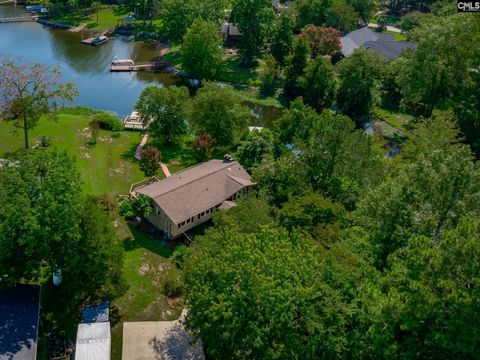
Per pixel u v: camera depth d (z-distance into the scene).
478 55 77.12
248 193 61.31
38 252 39.06
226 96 74.88
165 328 44.28
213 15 121.62
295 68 97.94
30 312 38.34
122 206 58.22
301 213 46.38
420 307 28.30
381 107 96.19
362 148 55.22
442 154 44.03
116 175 67.06
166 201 54.72
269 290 32.47
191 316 37.62
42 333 41.44
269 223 41.44
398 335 30.27
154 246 54.19
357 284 35.09
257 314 33.06
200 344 42.72
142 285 48.84
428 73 81.50
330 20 131.25
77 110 87.81
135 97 96.88
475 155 74.31
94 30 130.88
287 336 32.47
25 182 40.00
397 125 89.19
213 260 36.88
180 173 62.97
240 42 110.50
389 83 96.31
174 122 75.88
